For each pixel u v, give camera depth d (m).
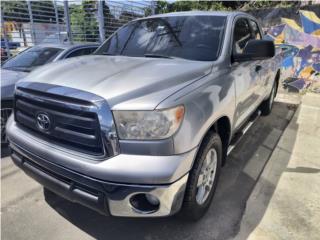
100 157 2.06
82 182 2.11
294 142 4.55
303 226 2.61
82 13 12.14
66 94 2.14
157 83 2.28
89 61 2.96
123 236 2.54
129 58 3.07
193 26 3.41
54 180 2.30
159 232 2.58
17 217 2.77
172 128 2.04
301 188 3.22
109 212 2.12
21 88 2.55
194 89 2.36
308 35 7.85
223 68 2.95
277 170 3.63
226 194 3.13
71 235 2.54
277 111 6.34
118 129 2.01
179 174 2.07
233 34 3.35
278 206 2.89
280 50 6.30
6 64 5.66
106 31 12.19
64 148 2.22
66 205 2.96
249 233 2.53
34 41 10.99
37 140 2.40
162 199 2.05
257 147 4.38
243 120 3.82
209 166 2.68
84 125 2.09
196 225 2.65
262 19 8.50
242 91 3.32
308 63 8.01
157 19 3.77
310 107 6.64
